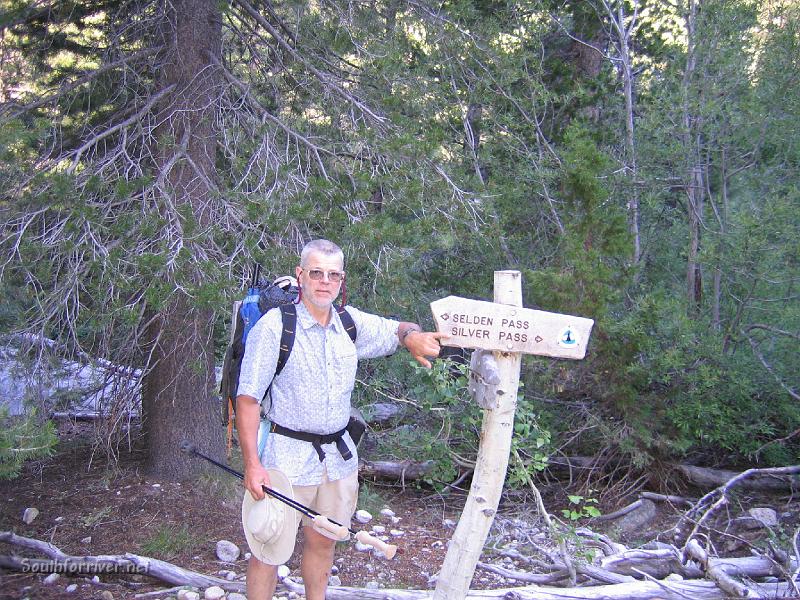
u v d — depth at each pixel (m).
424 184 6.12
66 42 6.63
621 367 6.48
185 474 6.04
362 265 5.60
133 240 5.14
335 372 3.53
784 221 6.89
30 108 5.82
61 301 5.00
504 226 7.88
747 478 6.78
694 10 8.48
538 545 5.48
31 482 6.12
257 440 3.42
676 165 8.25
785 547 5.16
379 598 4.36
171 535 5.26
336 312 3.65
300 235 5.57
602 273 6.38
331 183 5.76
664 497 6.62
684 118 7.96
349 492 3.63
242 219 5.45
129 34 6.62
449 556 3.70
